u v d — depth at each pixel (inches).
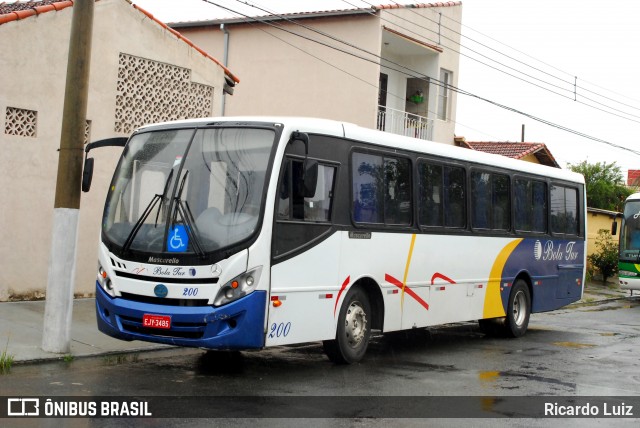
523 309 601.3
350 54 917.2
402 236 457.1
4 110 527.5
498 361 467.8
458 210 519.5
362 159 429.4
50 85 553.0
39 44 545.0
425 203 483.8
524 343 563.2
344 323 412.5
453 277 510.0
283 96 1032.8
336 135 409.1
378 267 435.5
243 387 350.3
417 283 472.1
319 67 1011.3
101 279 376.2
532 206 614.5
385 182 447.8
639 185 2231.8
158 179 375.6
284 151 368.5
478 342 561.3
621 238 1038.4
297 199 378.3
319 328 391.5
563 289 658.8
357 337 425.4
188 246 352.5
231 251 348.8
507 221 578.6
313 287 385.7
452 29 1144.8
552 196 645.9
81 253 581.6
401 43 1054.4
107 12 589.0
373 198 435.8
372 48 975.6
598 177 1887.3
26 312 497.0
